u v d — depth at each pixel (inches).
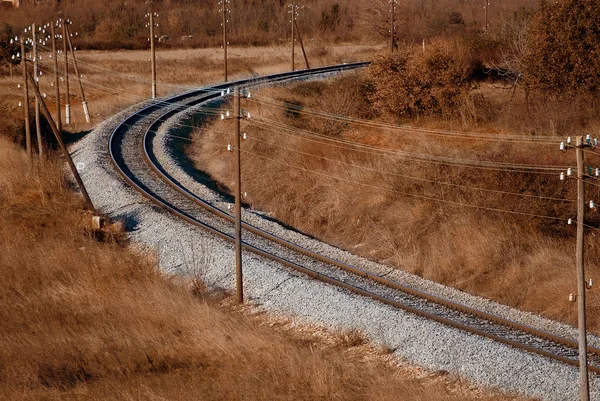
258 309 1521.9
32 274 1670.8
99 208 2156.7
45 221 2036.2
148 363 1278.3
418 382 1165.1
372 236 2016.5
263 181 2432.3
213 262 1731.1
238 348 1302.9
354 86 2945.4
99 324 1422.2
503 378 1148.5
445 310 1455.5
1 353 1307.8
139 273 1652.3
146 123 2925.7
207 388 1163.3
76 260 1731.1
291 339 1362.0
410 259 1849.2
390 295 1524.4
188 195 2183.8
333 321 1411.2
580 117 2260.1
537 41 2465.6
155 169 2405.3
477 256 1770.4
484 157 2095.2
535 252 1749.5
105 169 2405.3
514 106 2471.7
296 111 2928.2
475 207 1930.4
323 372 1165.1
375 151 2412.6
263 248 1802.4
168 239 1865.2
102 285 1590.8
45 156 2522.1
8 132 2901.1
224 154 2667.3
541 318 1450.5
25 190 2277.3
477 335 1302.9
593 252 1743.4
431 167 2134.6
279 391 1141.7
